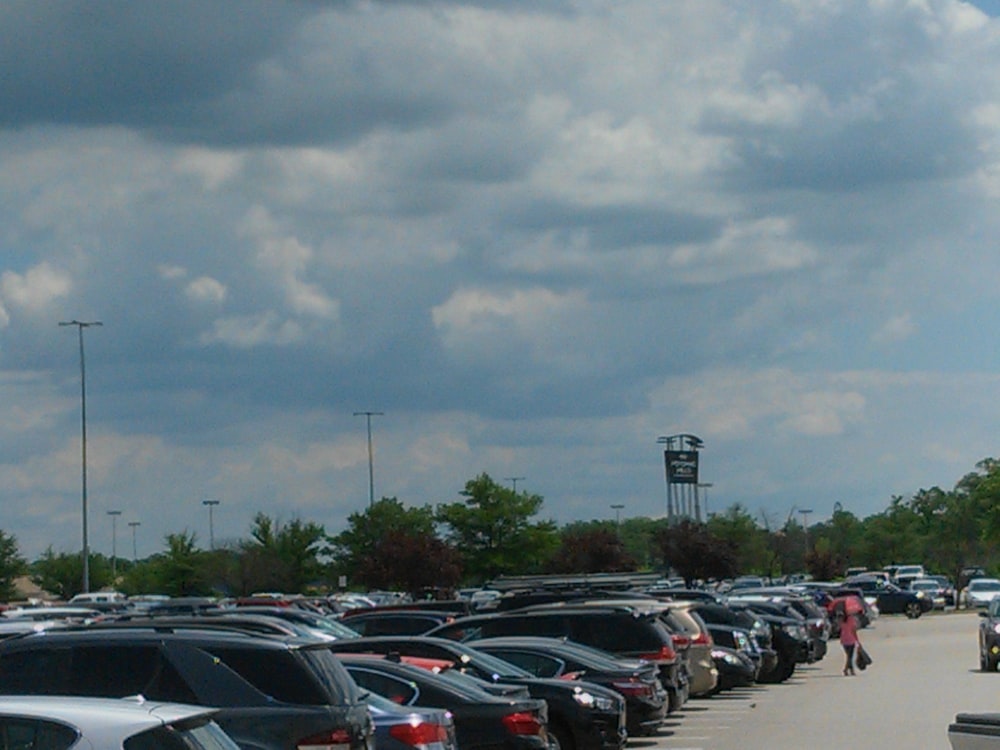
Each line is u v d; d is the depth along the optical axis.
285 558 80.56
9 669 12.45
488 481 76.25
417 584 69.19
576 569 74.81
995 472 87.19
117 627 14.12
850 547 125.81
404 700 15.43
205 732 8.59
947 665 39.31
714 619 31.94
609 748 18.23
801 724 24.56
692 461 91.44
